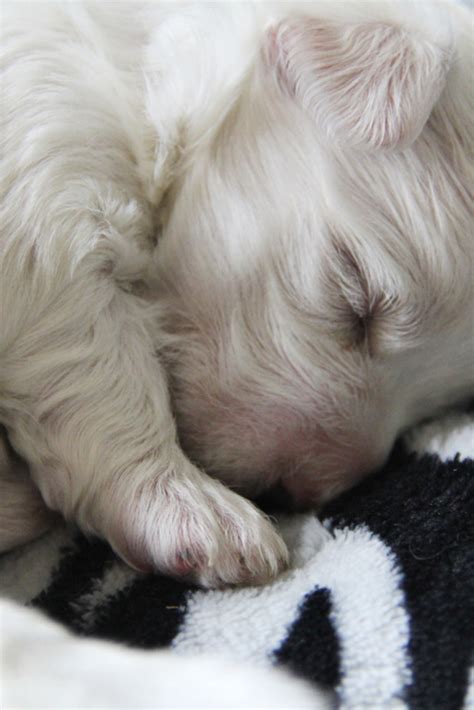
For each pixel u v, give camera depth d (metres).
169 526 0.21
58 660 0.17
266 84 0.23
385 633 0.19
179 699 0.17
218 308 0.23
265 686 0.17
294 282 0.23
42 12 0.24
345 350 0.23
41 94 0.23
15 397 0.22
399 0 0.24
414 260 0.22
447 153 0.23
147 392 0.22
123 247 0.23
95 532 0.22
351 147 0.22
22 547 0.22
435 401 0.24
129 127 0.23
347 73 0.22
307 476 0.23
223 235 0.23
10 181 0.22
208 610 0.20
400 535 0.21
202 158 0.23
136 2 0.25
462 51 0.23
